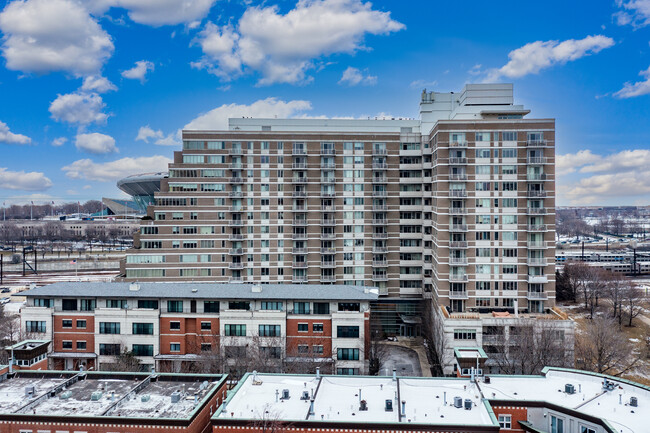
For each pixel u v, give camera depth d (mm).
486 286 93688
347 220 110875
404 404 43406
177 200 106812
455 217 94438
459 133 94000
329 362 77250
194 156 108875
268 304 80438
